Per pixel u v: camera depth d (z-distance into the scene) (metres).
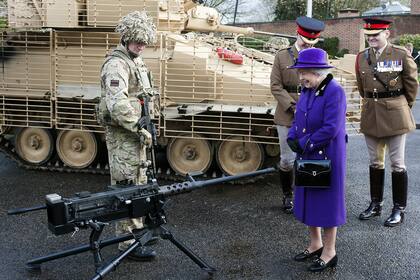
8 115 8.02
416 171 8.55
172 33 7.75
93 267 4.88
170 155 7.82
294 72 6.18
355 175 8.36
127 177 4.84
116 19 7.56
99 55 7.64
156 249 5.31
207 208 6.66
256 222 6.16
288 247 5.41
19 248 5.34
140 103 4.72
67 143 8.21
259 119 7.09
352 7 43.88
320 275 4.75
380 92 5.93
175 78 7.28
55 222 3.92
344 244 5.47
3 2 8.00
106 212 4.13
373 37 5.86
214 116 7.20
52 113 7.86
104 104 4.71
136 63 4.77
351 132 7.55
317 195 4.59
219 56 7.52
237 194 7.26
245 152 7.61
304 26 6.04
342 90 4.48
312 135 4.53
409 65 5.83
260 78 7.18
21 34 7.83
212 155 7.68
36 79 7.87
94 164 8.30
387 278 4.71
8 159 9.30
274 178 8.00
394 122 5.89
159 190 4.34
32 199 6.97
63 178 8.03
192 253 4.61
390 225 5.99
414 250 5.32
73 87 7.74
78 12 7.70
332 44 34.50
